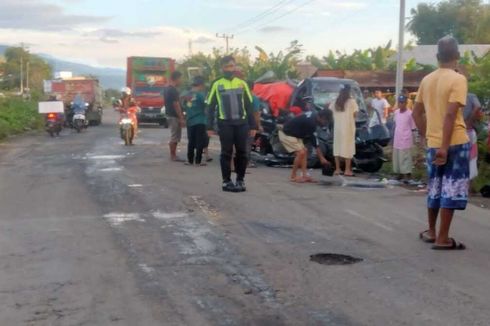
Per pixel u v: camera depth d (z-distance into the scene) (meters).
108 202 9.84
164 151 18.67
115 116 61.47
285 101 15.77
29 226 8.28
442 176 7.02
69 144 22.55
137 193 10.56
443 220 7.02
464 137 6.88
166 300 5.54
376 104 20.00
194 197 10.12
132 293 5.71
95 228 8.11
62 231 7.97
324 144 14.16
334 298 5.55
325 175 13.19
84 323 5.06
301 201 9.86
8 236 7.77
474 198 10.48
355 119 14.02
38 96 49.94
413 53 45.59
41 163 15.73
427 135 7.15
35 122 34.94
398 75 26.19
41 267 6.50
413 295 5.62
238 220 8.50
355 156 14.18
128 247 7.20
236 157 10.77
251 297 5.59
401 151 12.44
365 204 9.68
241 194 10.43
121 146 20.91
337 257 6.79
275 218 8.62
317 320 5.07
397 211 9.16
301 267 6.43
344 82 15.81
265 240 7.47
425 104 7.12
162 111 36.22
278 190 10.91
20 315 5.23
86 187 11.34
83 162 15.70
